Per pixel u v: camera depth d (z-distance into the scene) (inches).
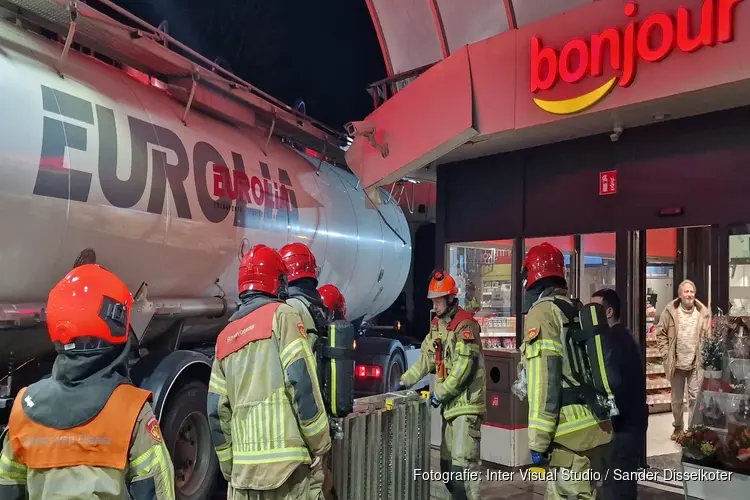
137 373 174.1
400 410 174.9
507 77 221.0
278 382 116.0
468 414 174.4
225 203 205.6
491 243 293.3
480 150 278.8
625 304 239.1
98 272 86.9
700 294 287.1
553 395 132.9
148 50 187.5
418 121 251.8
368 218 324.2
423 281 460.4
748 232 207.0
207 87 214.4
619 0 192.9
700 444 172.9
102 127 160.9
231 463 125.3
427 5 299.9
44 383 84.8
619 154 241.1
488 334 290.8
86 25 167.0
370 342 333.4
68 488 79.6
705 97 192.9
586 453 136.1
